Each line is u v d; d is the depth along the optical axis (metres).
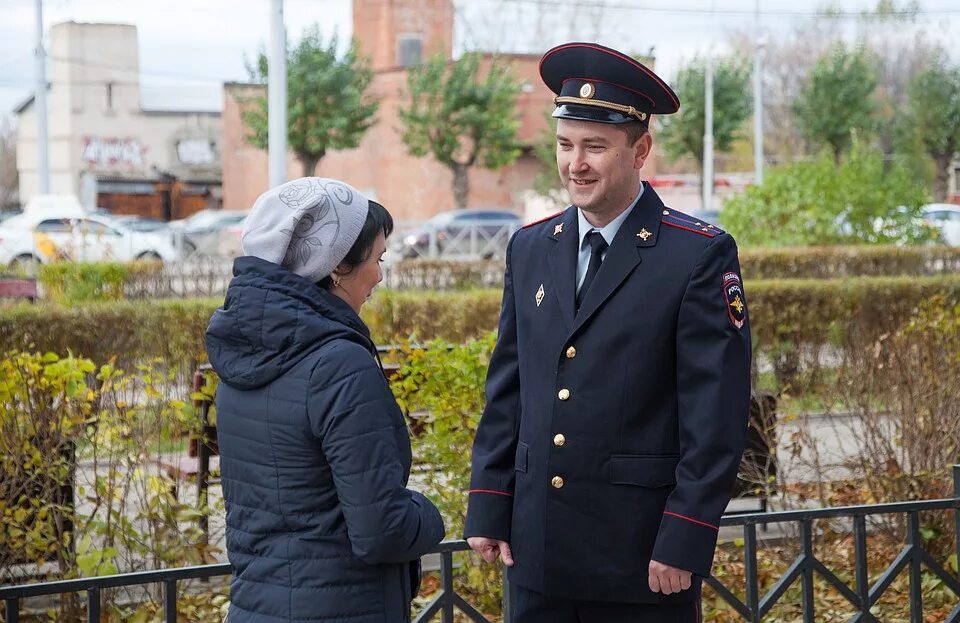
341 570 2.14
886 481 4.87
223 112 36.56
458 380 4.46
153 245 23.09
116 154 39.44
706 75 31.55
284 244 2.21
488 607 4.32
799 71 43.94
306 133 30.06
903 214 13.49
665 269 2.46
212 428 4.53
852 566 4.77
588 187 2.51
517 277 2.70
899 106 38.84
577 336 2.51
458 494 4.45
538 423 2.54
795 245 13.06
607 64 2.47
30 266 14.91
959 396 4.83
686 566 2.32
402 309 8.34
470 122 30.61
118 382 4.40
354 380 2.12
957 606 3.41
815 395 6.33
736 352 2.40
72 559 4.06
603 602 2.52
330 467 2.13
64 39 38.72
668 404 2.47
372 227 2.30
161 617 3.99
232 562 2.26
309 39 30.09
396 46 34.91
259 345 2.16
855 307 8.25
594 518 2.47
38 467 4.04
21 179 41.97
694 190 35.31
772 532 5.20
